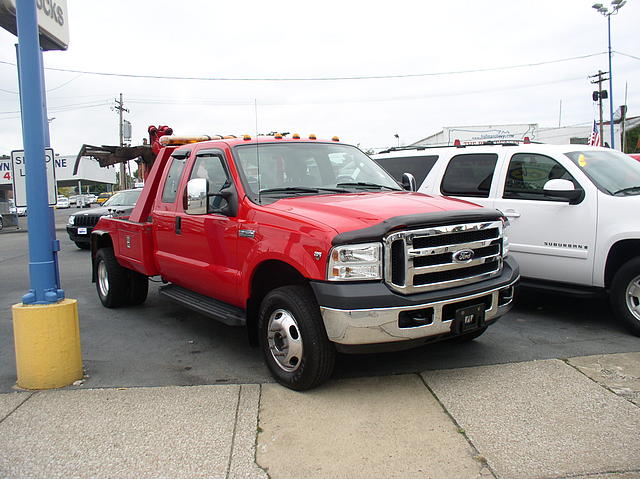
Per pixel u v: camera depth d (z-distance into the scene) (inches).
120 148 407.8
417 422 149.5
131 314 289.4
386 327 154.6
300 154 217.6
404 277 157.6
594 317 253.8
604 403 157.4
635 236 214.8
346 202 179.0
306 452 135.6
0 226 1183.6
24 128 180.7
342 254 154.5
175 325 265.1
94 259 316.2
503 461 129.0
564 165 243.3
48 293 183.8
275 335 177.9
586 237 229.9
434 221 162.4
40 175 181.6
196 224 215.5
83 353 221.8
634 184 240.1
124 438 144.9
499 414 152.6
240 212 192.2
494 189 266.5
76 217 588.1
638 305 217.6
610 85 1138.0
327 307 155.8
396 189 224.1
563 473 123.6
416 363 195.2
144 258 254.7
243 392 173.3
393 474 125.3
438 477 123.6
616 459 128.6
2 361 212.8
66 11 259.6
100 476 127.4
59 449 139.9
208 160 219.1
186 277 229.0
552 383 172.7
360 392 170.2
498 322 247.9
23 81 180.2
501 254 183.6
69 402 168.7
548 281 246.8
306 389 171.2
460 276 171.0
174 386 180.7
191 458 134.3
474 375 181.5
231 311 204.8
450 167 290.4
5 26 228.7
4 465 133.0
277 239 172.4
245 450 137.4
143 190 269.0
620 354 198.2
